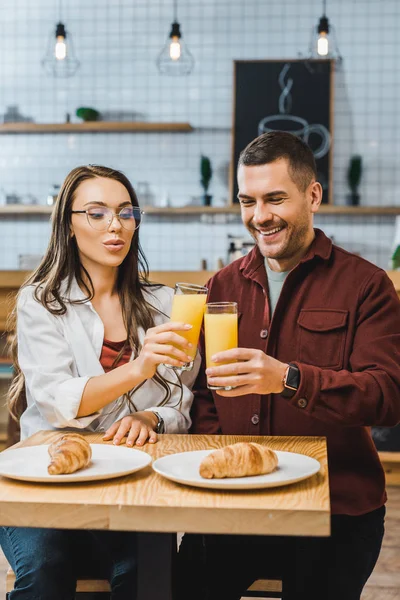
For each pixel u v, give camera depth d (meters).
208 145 6.14
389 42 6.00
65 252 2.05
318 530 1.20
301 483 1.36
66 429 1.93
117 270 2.14
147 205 6.17
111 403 2.02
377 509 1.89
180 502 1.24
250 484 1.29
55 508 1.25
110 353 2.07
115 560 1.74
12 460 1.49
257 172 1.90
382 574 2.91
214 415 2.12
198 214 6.12
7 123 6.12
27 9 6.27
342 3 6.02
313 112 5.93
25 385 2.20
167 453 1.62
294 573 1.79
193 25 6.14
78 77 6.24
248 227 1.98
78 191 2.03
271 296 2.06
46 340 1.97
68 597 1.63
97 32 6.22
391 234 5.97
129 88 6.20
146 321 2.12
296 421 1.93
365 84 6.02
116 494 1.30
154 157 6.17
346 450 1.89
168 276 4.27
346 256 2.00
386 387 1.69
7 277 4.28
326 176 5.91
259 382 1.56
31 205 6.02
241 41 6.11
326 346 1.93
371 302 1.90
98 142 6.21
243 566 1.84
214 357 1.56
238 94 5.98
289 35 6.07
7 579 1.73
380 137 6.01
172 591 1.39
